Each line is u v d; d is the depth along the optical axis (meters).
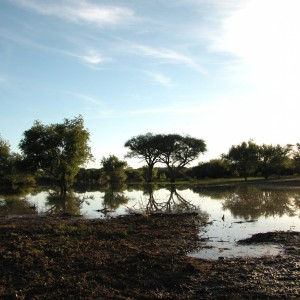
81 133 58.06
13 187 76.44
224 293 11.69
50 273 13.57
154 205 40.25
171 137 101.06
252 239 19.91
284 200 41.06
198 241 19.95
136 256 15.73
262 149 85.94
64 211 35.12
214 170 109.81
